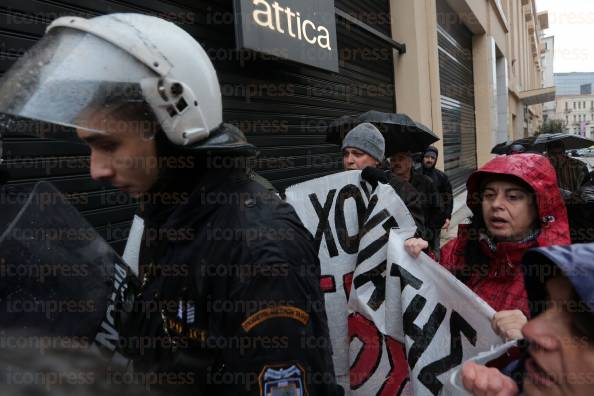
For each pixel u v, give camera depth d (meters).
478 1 11.84
